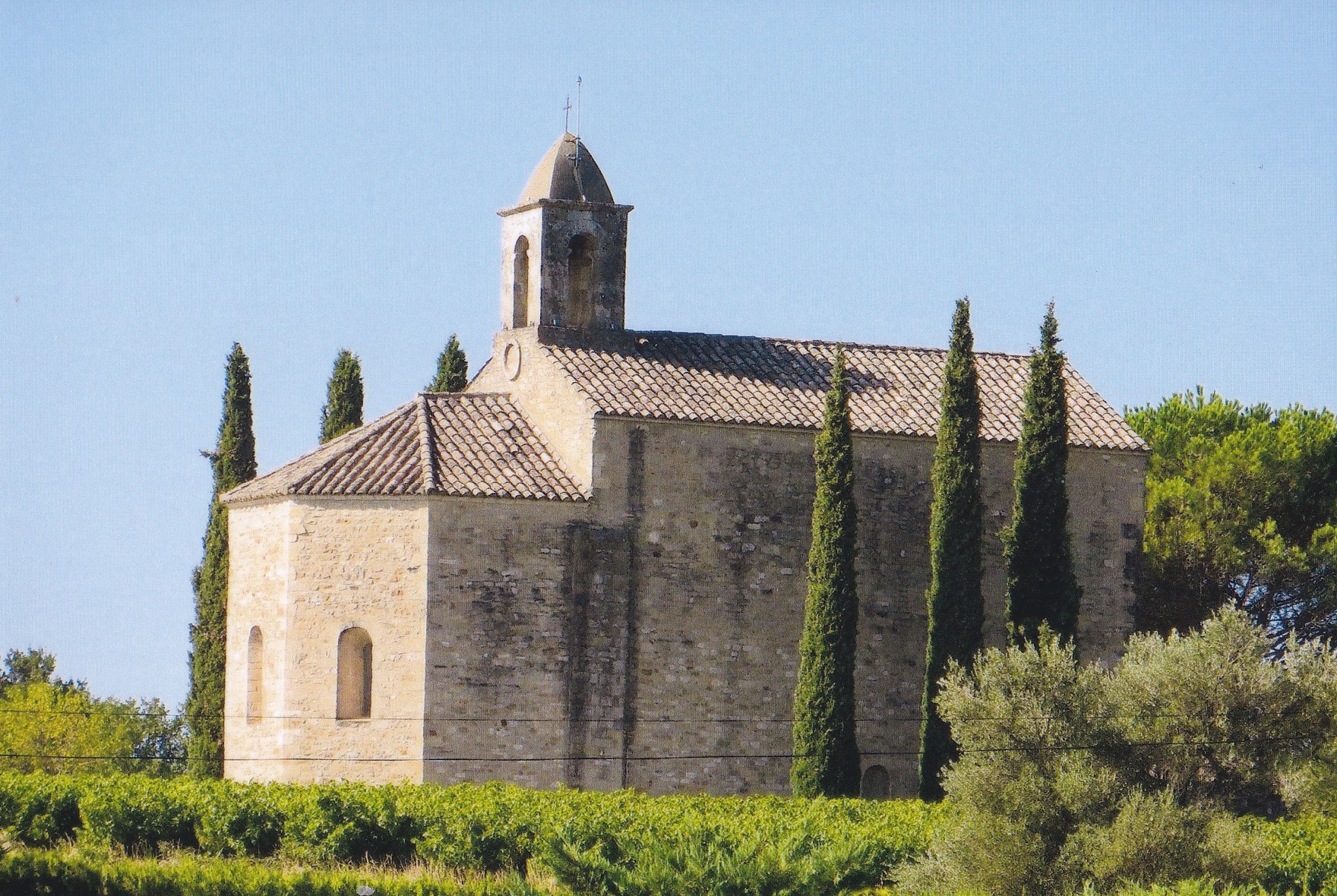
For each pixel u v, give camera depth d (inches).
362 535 2923.2
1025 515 3102.9
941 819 2529.5
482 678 2906.0
